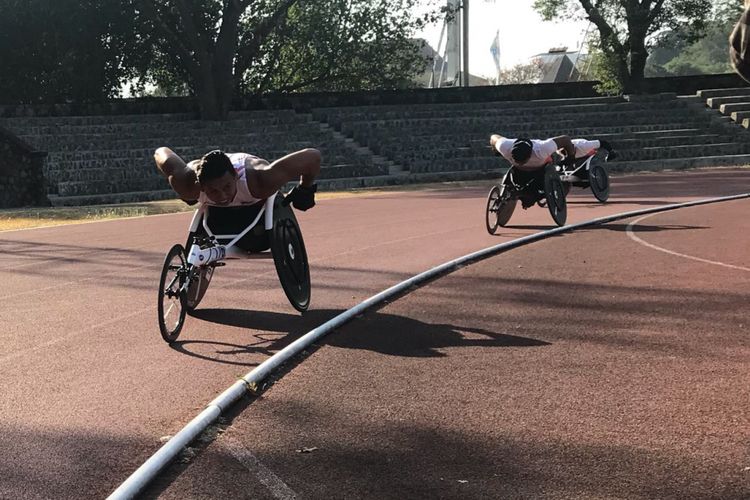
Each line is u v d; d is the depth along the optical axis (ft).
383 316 24.57
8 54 115.75
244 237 24.11
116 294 29.43
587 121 121.29
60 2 112.37
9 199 91.56
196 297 25.41
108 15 117.08
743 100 126.52
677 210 53.62
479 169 106.83
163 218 61.11
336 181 93.91
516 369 18.66
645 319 23.41
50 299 28.71
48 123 104.22
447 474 12.85
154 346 21.53
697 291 27.22
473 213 57.36
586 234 42.47
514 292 27.81
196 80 113.29
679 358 19.29
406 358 19.75
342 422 15.33
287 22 140.36
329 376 18.34
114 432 15.01
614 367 18.66
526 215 53.52
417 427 14.99
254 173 23.15
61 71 117.70
